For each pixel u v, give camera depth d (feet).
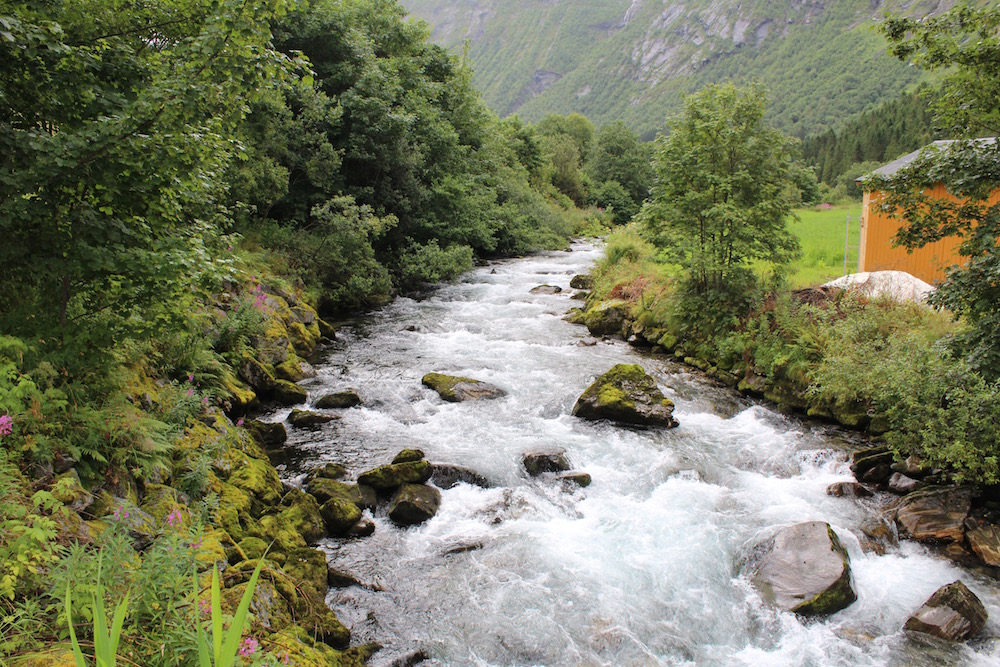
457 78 116.98
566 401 41.42
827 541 24.20
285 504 26.14
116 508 17.29
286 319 51.01
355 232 68.13
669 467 32.73
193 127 20.10
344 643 19.36
